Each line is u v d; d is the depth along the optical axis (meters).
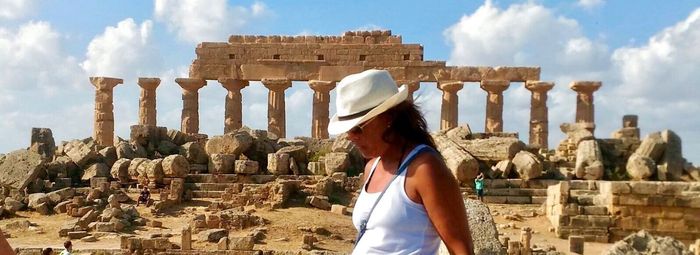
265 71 62.38
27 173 36.62
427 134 4.41
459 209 4.07
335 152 40.47
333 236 28.38
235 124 62.38
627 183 31.09
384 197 4.17
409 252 4.10
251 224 29.48
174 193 35.19
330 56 62.31
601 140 41.62
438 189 4.03
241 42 63.56
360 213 4.31
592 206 31.47
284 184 34.31
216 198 36.50
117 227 29.67
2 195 35.91
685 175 37.69
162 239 25.45
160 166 37.81
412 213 4.10
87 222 30.56
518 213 34.31
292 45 62.62
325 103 60.88
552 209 32.75
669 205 30.72
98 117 59.66
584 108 61.31
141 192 35.50
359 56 62.06
